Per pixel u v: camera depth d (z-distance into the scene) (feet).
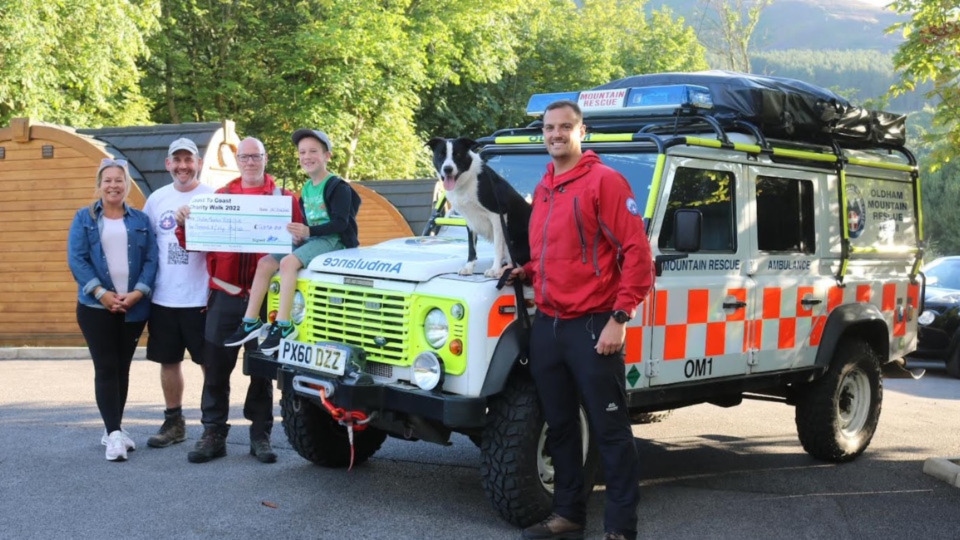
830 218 23.54
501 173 21.70
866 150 25.90
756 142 21.50
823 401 23.38
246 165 21.25
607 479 16.14
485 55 107.24
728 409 32.35
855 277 24.27
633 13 169.68
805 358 22.62
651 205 18.79
